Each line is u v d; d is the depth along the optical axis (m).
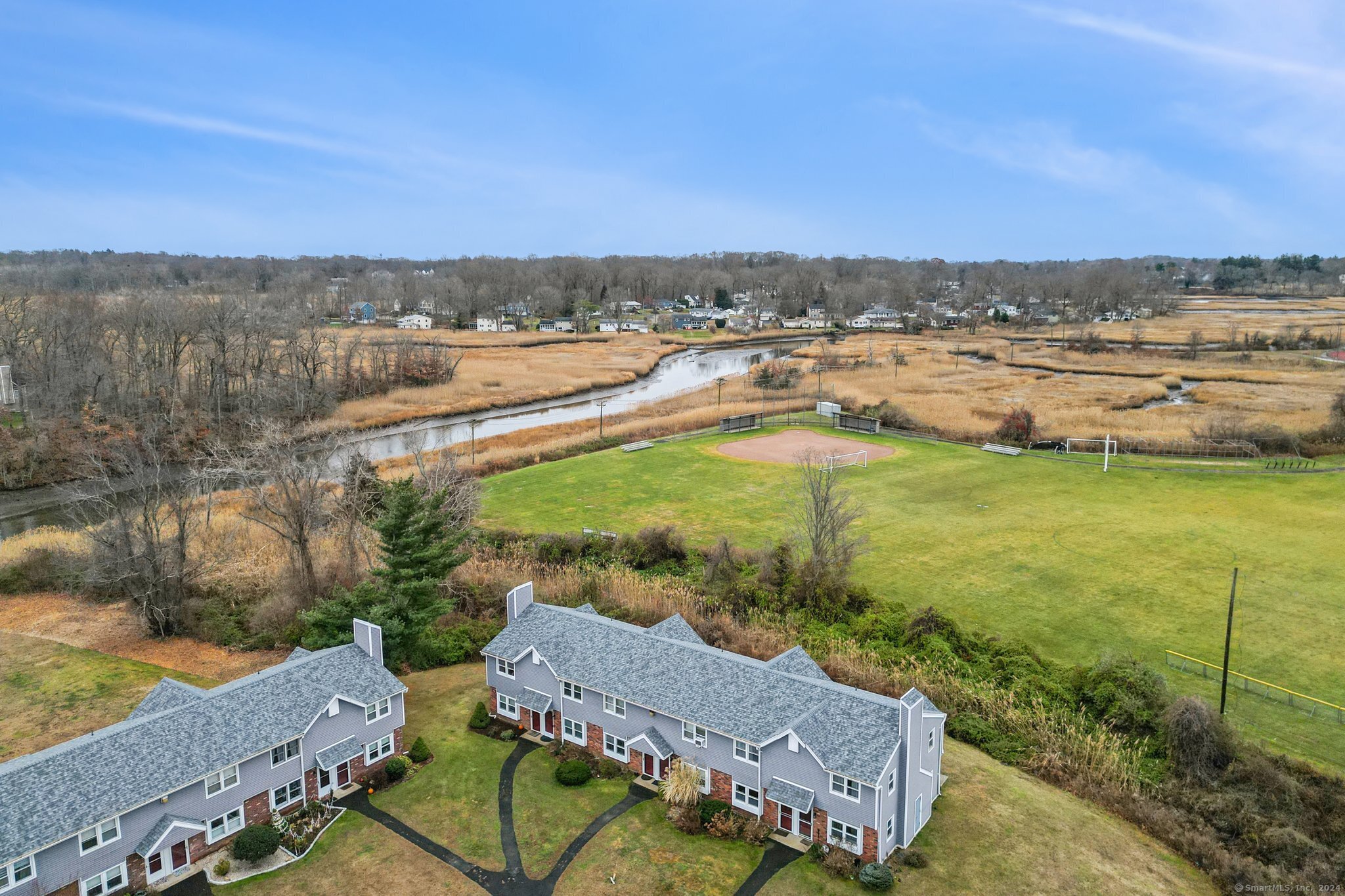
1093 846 35.47
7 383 114.25
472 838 36.16
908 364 186.12
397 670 52.00
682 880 33.31
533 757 42.44
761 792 36.47
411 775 40.88
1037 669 49.19
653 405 147.88
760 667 39.72
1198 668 50.38
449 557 53.56
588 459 104.19
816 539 60.09
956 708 45.91
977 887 32.78
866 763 33.38
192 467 75.88
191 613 57.25
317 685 39.38
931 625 53.41
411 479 58.75
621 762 41.53
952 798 38.75
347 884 33.28
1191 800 37.88
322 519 67.38
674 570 66.94
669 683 40.00
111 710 46.72
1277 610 58.50
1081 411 126.00
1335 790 37.88
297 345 138.12
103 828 31.23
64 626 58.12
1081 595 61.25
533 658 44.19
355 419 134.38
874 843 33.47
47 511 89.88
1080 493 87.19
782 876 33.47
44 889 29.66
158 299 130.75
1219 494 86.19
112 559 57.62
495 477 96.62
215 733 35.22
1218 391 144.50
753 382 156.88
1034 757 41.59
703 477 94.62
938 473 95.50
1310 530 74.75
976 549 71.00
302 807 37.91
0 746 43.00
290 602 56.62
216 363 122.56
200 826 33.66
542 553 68.25
